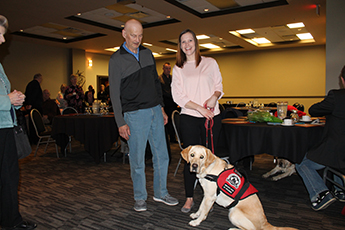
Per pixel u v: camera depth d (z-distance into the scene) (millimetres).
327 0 4785
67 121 4332
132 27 2162
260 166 3969
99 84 12367
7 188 2002
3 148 1938
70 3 5523
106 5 5680
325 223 2127
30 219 2271
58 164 4273
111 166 4121
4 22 1823
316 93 10977
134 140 2334
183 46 2264
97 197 2768
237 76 12586
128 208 2475
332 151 2115
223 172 1901
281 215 2283
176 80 2348
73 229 2086
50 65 10320
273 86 11805
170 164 4137
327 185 2518
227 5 6266
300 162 2395
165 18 7219
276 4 5969
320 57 10789
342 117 2090
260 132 2508
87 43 9750
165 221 2197
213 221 2193
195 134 2316
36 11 6035
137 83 2287
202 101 2295
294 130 2381
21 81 9430
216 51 12227
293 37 9852
